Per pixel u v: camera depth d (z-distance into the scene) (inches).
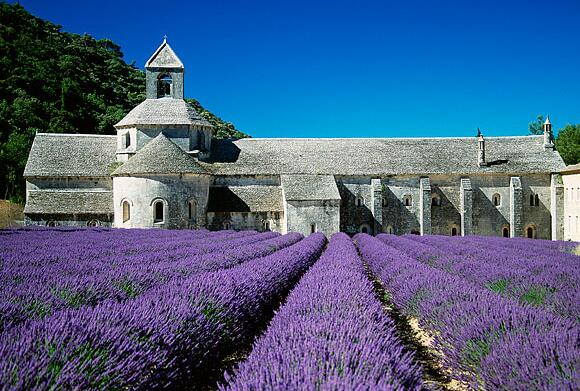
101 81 4409.5
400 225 2089.1
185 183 1796.3
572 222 2004.2
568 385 217.2
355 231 2066.9
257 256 872.3
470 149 2213.3
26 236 1208.2
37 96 3462.1
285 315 350.9
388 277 683.4
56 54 4197.8
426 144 2246.6
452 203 2111.2
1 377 194.4
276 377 211.0
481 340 306.3
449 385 335.6
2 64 3496.6
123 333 265.1
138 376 244.8
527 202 2111.2
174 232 1545.3
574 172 1973.4
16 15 4544.8
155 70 2098.9
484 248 1138.0
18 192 2632.9
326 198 1884.8
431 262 846.5
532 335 283.6
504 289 522.3
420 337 466.0
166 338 285.0
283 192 1937.7
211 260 687.7
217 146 2176.4
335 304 372.2
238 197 1964.8
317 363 227.6
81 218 1882.4
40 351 222.7
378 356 242.5
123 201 1788.9
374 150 2198.6
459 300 420.5
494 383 261.9
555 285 499.5
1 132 2972.4
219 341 362.6
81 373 214.5
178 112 2046.0
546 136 2183.8
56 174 1958.7
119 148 2036.2
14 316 314.5
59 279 449.4
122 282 472.4
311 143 2233.0
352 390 195.2
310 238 1477.6
